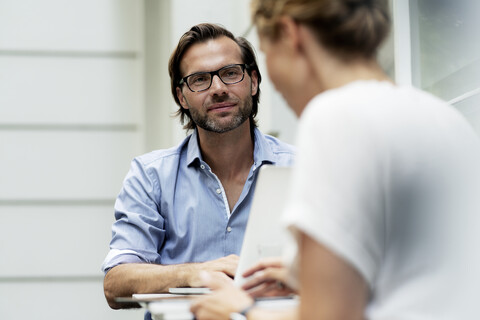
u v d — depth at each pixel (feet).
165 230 7.36
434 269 3.07
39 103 14.32
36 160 14.23
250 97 7.28
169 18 13.16
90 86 14.47
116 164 14.42
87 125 14.42
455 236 3.10
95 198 14.30
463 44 7.08
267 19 3.46
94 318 14.03
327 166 2.97
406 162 3.05
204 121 7.13
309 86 3.44
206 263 6.26
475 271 3.10
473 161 3.23
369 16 3.34
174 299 4.70
